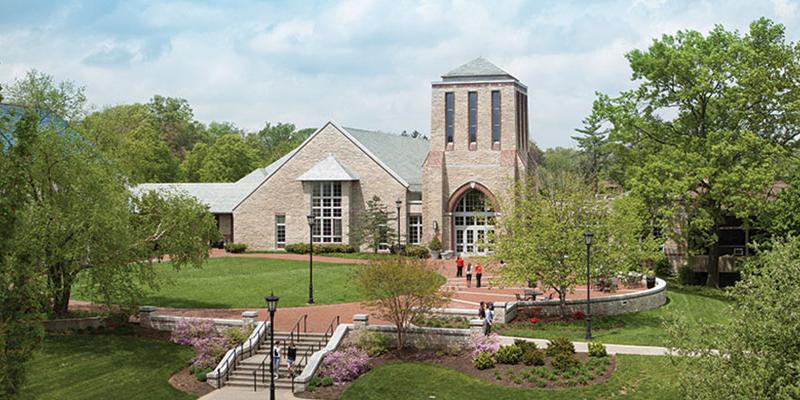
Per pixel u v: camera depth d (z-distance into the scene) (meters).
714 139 51.00
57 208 32.81
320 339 35.06
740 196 48.78
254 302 42.62
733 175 48.22
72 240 33.25
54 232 32.09
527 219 41.53
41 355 32.16
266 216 69.81
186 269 55.03
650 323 40.38
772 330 18.91
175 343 35.66
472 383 29.72
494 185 63.19
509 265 40.28
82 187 34.31
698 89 50.97
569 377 29.30
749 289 20.33
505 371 30.59
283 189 69.44
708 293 52.25
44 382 29.53
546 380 29.31
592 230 39.88
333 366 31.80
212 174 101.88
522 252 39.62
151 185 78.00
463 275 53.31
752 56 50.06
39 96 46.00
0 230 17.97
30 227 30.53
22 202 18.91
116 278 35.41
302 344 34.72
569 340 34.28
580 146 98.06
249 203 70.19
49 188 34.25
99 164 37.31
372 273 33.91
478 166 63.72
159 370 32.25
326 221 67.94
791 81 50.78
